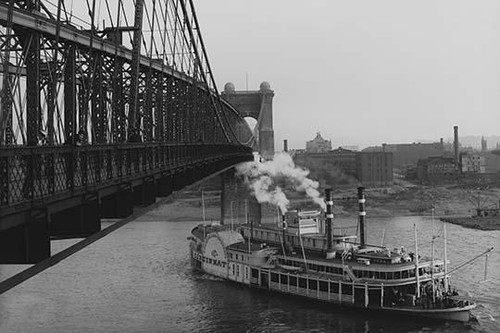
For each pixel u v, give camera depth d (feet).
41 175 74.54
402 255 242.58
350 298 231.91
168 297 253.24
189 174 215.72
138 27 150.20
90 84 116.98
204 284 280.92
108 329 202.08
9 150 65.36
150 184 141.90
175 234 478.59
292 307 238.07
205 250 307.37
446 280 238.27
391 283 225.76
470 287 257.75
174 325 209.15
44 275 296.92
